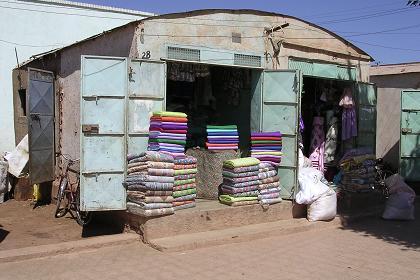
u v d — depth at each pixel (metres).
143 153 6.27
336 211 7.98
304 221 7.48
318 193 7.46
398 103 13.37
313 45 9.12
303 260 5.74
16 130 11.57
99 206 6.49
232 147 7.92
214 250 6.06
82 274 5.09
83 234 6.96
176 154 6.65
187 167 6.73
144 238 6.25
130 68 6.62
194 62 7.36
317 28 9.20
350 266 5.54
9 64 12.04
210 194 7.67
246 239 6.54
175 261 5.56
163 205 6.34
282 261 5.68
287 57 8.62
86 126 6.36
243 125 8.92
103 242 6.04
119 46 7.30
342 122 9.80
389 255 6.04
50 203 9.46
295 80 7.72
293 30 8.77
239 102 8.99
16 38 12.08
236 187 7.04
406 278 5.16
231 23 7.81
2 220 8.08
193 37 7.38
